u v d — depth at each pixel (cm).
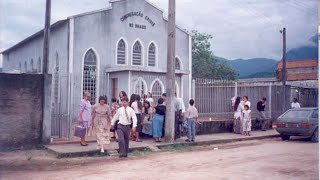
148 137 1367
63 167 859
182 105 1388
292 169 829
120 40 2159
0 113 1078
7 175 763
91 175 759
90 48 2009
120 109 1027
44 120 1134
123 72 1889
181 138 1391
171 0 1291
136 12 2209
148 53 2281
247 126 1559
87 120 1120
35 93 1127
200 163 912
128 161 950
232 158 993
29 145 1114
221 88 1752
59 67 2052
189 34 2431
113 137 1262
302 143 1380
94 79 2034
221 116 1734
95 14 2036
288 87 2122
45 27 1170
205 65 4156
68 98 1201
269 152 1113
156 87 1908
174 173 780
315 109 1464
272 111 2017
